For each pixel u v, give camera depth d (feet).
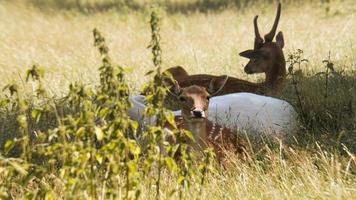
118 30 203.72
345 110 95.14
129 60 148.15
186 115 79.82
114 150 57.88
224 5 245.86
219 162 82.17
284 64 111.86
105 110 58.18
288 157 78.64
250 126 91.86
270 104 94.02
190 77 107.14
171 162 60.18
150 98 59.93
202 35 185.57
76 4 275.80
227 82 107.45
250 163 77.51
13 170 58.39
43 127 90.63
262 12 216.33
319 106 96.78
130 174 59.31
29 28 216.13
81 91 58.18
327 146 83.82
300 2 228.84
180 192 63.67
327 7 201.36
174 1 269.85
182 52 154.20
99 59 147.74
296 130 93.04
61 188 64.18
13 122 91.25
